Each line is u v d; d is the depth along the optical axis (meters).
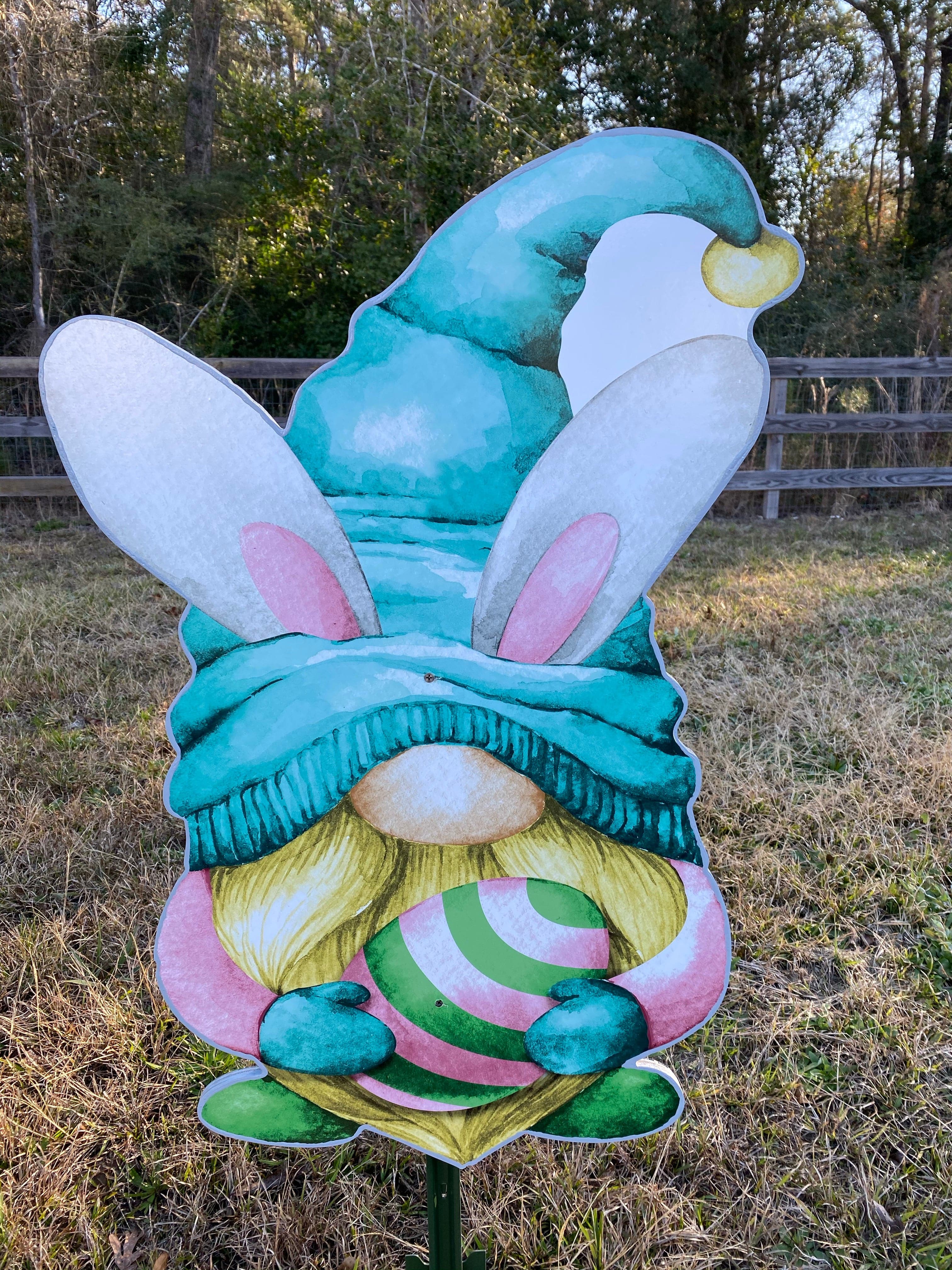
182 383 1.19
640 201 1.15
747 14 12.59
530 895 1.28
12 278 10.79
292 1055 1.30
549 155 1.15
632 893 1.28
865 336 10.85
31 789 3.25
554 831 1.27
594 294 1.18
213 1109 1.32
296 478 1.23
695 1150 1.89
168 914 1.28
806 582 5.73
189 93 11.99
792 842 2.93
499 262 1.18
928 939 2.50
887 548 6.85
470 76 10.27
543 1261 1.68
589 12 12.51
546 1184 1.80
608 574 1.25
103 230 10.44
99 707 3.88
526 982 1.29
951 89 14.75
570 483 1.23
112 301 10.80
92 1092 2.03
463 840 1.28
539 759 1.26
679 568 6.26
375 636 1.25
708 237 1.16
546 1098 1.32
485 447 1.23
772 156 13.34
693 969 1.29
